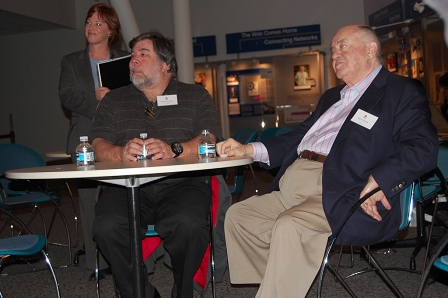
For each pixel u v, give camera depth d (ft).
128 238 8.43
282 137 9.87
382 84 8.70
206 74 38.14
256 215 8.86
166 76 10.19
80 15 40.04
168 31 38.78
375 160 8.21
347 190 8.02
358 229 7.85
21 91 41.39
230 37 37.60
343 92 9.47
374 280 11.43
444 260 6.52
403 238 14.79
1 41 41.34
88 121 12.41
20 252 7.88
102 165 7.72
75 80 12.42
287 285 7.36
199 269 9.34
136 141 8.57
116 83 11.83
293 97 36.60
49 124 41.14
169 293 11.16
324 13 36.47
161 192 9.63
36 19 35.83
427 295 10.22
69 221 20.89
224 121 38.14
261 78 37.22
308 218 7.73
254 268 8.71
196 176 9.71
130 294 8.48
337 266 11.62
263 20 37.50
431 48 24.12
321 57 36.04
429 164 7.68
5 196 14.24
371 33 8.98
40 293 11.55
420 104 8.21
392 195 7.65
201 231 8.46
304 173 8.87
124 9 23.17
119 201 8.82
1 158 15.25
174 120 10.03
